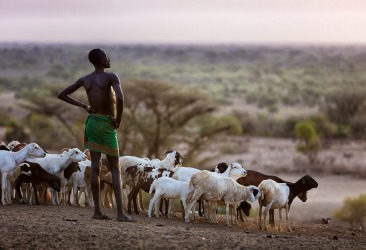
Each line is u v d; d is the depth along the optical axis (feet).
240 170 62.90
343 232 61.82
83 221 49.42
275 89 524.93
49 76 519.60
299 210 134.00
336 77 608.19
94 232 44.19
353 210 117.70
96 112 49.88
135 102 157.99
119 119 49.52
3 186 61.05
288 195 60.49
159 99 157.28
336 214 119.55
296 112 380.37
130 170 61.82
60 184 63.52
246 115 320.09
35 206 60.70
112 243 41.45
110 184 64.03
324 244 44.60
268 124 304.91
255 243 43.52
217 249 41.09
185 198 58.18
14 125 204.33
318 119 293.64
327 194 162.91
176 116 160.15
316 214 127.24
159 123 158.30
